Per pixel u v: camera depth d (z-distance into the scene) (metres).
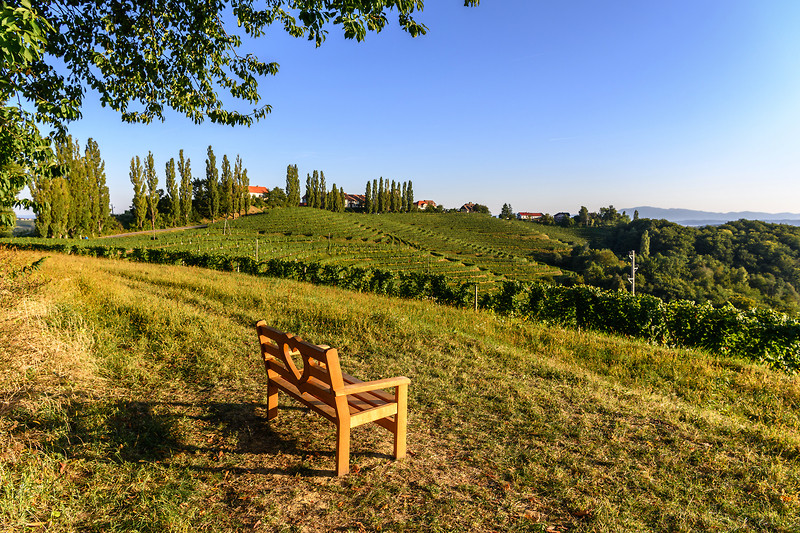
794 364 8.41
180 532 2.39
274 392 4.04
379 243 91.12
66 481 2.74
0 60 2.99
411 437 3.82
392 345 6.89
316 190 135.12
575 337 8.48
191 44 5.96
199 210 106.12
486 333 8.59
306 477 3.08
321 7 4.46
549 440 3.84
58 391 4.04
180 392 4.59
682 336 10.20
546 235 141.62
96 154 75.38
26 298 5.06
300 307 9.16
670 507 2.86
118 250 29.64
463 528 2.57
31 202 5.30
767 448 3.81
